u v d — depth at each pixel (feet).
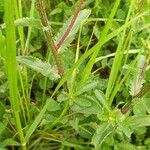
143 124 0.72
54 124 0.79
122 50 0.76
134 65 0.81
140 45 0.93
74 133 0.84
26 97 0.85
